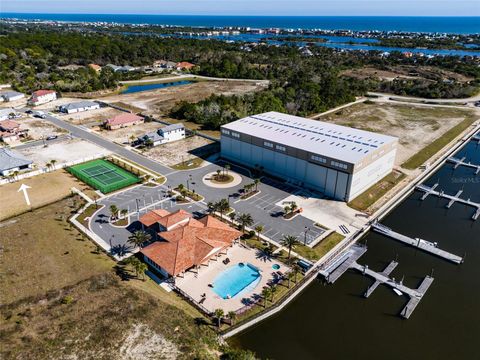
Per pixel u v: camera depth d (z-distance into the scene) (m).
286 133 95.12
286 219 73.94
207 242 61.31
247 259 62.03
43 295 51.72
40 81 183.00
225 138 101.50
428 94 178.00
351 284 58.75
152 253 59.06
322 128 99.00
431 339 49.22
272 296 54.03
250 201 80.56
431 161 103.81
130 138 117.75
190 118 137.50
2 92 168.62
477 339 49.34
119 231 68.69
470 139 126.00
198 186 87.19
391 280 58.84
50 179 89.38
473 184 93.81
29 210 74.88
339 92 166.50
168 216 68.00
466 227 75.38
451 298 56.38
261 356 46.31
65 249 62.38
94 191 83.94
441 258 65.38
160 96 174.75
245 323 49.59
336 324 51.50
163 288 55.16
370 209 78.56
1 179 87.88
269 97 145.50
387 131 127.50
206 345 45.34
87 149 108.75
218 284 56.38
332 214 76.06
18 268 57.25
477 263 64.62
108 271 57.41
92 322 47.31
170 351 43.81
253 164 97.44
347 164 76.38
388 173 93.88
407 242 68.88
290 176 89.94
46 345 43.69
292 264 61.09
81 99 167.75
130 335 45.75
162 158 103.44
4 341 43.94
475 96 181.00
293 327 50.81
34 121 134.38
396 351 47.47
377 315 53.00
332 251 64.69
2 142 112.62
